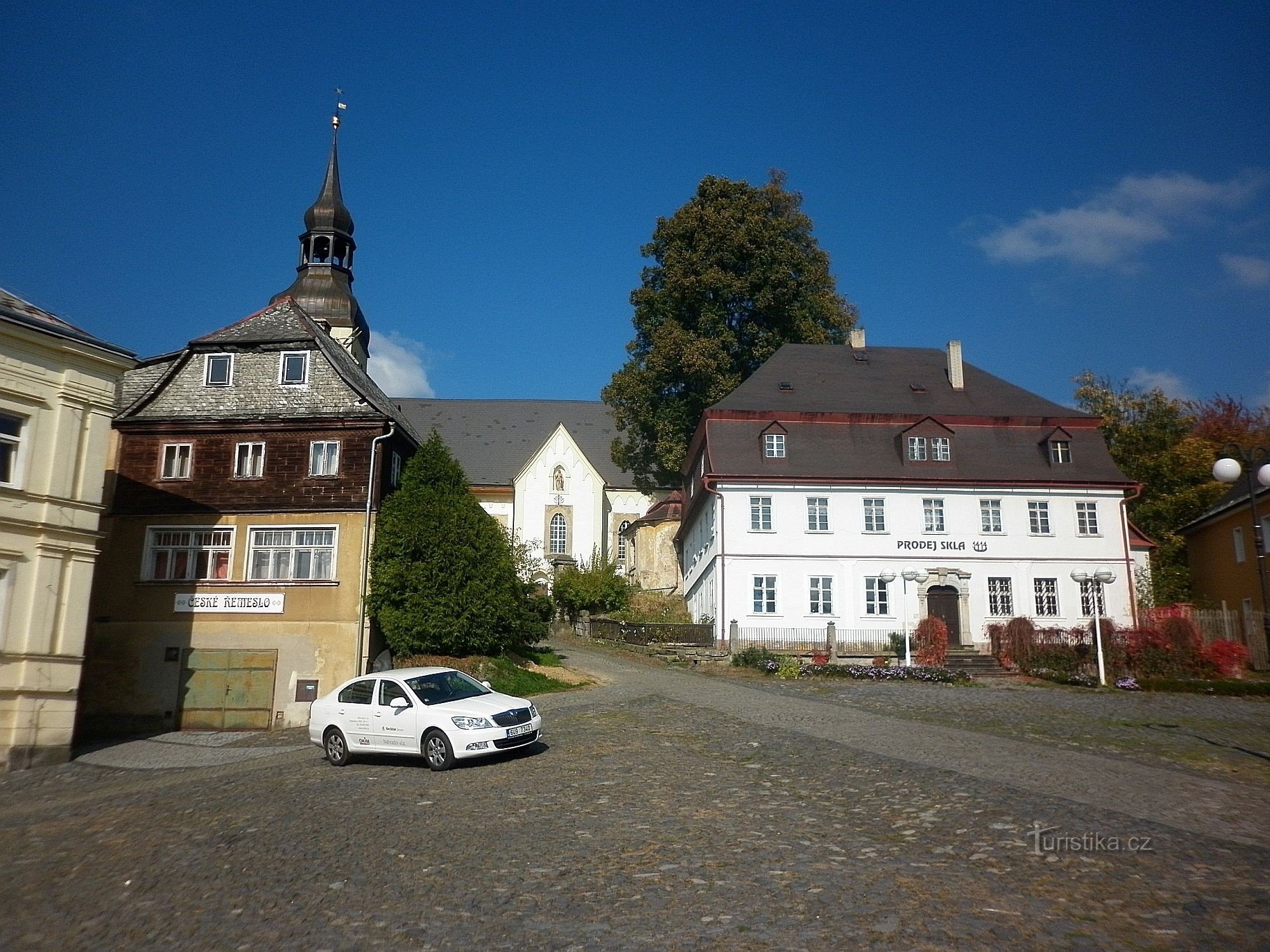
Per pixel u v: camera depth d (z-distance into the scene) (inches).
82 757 911.0
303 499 1163.3
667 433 2236.7
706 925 333.7
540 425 2859.3
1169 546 1999.3
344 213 2324.1
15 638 845.2
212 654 1124.5
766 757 656.4
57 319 925.2
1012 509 1678.2
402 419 1409.9
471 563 1163.3
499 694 735.7
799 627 1615.4
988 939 307.1
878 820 473.1
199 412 1203.2
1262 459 1658.5
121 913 378.6
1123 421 2388.0
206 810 575.5
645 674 1283.2
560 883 388.8
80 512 895.1
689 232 2297.0
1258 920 317.7
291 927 352.8
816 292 2358.5
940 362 1942.7
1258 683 1096.8
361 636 1120.2
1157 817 466.0
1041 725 816.3
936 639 1343.5
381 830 493.4
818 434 1723.7
